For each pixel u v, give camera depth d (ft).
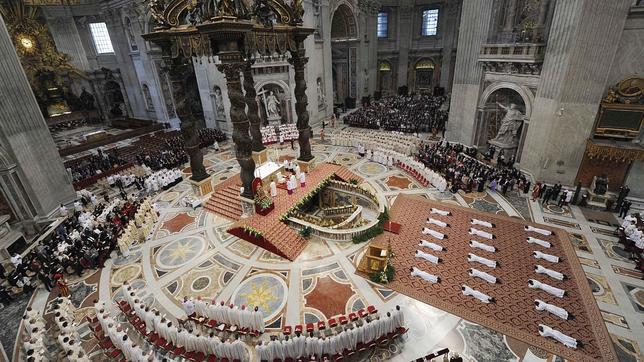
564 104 55.72
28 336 36.47
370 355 32.40
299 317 36.96
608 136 54.39
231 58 38.63
